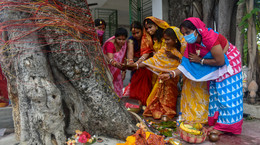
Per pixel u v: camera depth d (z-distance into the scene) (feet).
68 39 6.98
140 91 13.05
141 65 11.81
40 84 6.65
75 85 7.39
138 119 8.72
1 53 7.09
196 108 9.96
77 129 8.20
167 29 10.12
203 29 7.99
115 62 11.57
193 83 9.95
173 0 18.83
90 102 7.57
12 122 9.57
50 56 7.32
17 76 6.80
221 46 8.31
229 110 8.51
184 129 8.02
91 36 7.99
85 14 7.68
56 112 6.95
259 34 12.09
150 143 6.74
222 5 13.80
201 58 8.81
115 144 7.55
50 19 6.68
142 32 12.28
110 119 7.70
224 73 8.54
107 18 39.14
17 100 7.70
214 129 8.95
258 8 11.35
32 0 6.63
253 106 11.28
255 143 7.97
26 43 6.61
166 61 11.13
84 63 7.34
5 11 6.59
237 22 12.45
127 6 34.17
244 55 13.08
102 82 7.88
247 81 12.12
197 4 16.15
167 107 11.82
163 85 11.84
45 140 7.00
